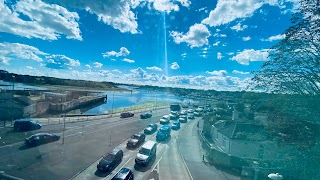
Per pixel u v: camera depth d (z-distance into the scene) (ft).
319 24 60.59
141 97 465.06
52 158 73.36
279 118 74.64
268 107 82.94
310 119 67.72
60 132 109.70
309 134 67.56
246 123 108.37
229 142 97.14
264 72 75.25
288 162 75.72
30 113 153.48
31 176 58.59
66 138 99.81
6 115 134.51
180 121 178.09
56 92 271.69
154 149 88.69
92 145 92.79
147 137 120.26
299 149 70.33
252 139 94.89
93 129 124.47
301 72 68.08
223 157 85.20
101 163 69.21
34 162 68.28
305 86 68.85
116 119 166.40
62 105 193.67
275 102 75.97
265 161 83.15
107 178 64.39
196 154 96.48
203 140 113.09
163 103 326.85
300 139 68.74
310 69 66.18
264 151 91.61
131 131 127.85
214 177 73.61
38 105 168.55
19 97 154.61
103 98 347.36
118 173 60.90
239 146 95.35
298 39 65.98
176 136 128.98
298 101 69.31
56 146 86.48
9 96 144.25
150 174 71.31
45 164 67.82
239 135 97.86
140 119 172.24
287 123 71.20
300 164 70.59
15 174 58.34
